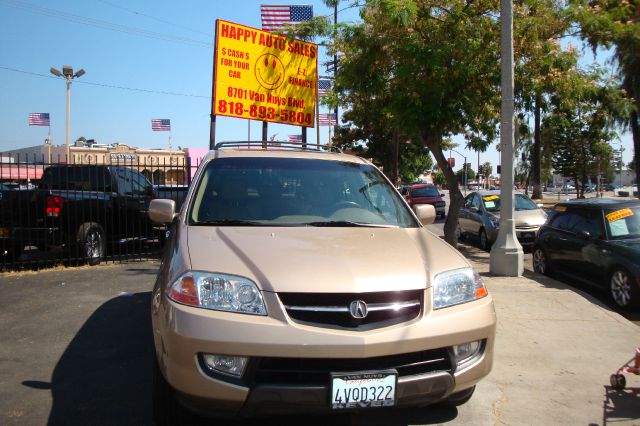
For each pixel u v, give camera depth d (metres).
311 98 13.15
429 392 3.04
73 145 57.50
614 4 11.73
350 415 3.81
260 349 2.82
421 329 3.01
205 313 2.91
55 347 5.19
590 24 11.12
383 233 3.88
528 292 7.47
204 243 3.43
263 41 12.13
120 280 8.38
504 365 4.82
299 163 4.70
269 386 2.82
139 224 11.10
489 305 3.38
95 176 10.48
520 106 11.30
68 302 6.94
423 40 9.89
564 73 10.77
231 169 4.48
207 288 3.00
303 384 2.84
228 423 3.63
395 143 22.05
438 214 23.89
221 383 2.83
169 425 3.34
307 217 4.09
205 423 3.60
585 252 8.38
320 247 3.40
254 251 3.29
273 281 2.97
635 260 7.38
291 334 2.83
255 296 2.95
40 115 37.19
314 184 4.46
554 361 4.93
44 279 8.44
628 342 5.47
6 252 9.30
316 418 3.77
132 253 11.45
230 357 2.86
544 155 42.25
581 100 12.60
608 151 38.75
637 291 7.23
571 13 10.82
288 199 4.25
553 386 4.39
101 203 10.11
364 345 2.85
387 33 10.16
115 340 5.42
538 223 13.20
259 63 12.09
